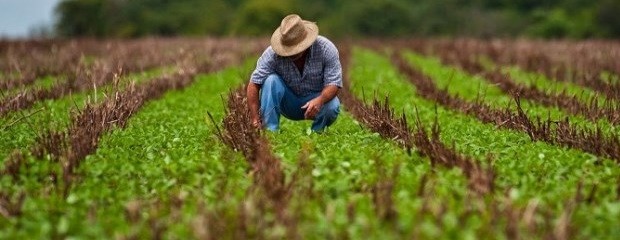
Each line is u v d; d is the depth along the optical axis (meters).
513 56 27.77
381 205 6.07
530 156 8.50
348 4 120.00
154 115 12.66
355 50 43.41
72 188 7.29
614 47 32.16
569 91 17.48
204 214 5.75
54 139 8.65
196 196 6.84
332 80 9.42
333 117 9.98
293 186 6.80
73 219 6.28
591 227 5.95
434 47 38.44
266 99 9.53
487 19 108.69
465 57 26.83
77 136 8.81
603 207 6.42
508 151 8.95
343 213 6.12
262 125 9.52
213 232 5.59
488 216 5.99
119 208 6.70
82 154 8.47
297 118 10.20
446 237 5.54
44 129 10.98
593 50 29.89
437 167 7.73
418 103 15.03
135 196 7.06
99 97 14.66
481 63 26.55
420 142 8.46
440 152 7.96
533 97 15.44
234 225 5.79
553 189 7.10
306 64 9.46
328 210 5.80
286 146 8.75
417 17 116.00
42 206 6.70
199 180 7.31
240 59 28.59
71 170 7.57
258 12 113.88
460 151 8.62
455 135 10.40
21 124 11.43
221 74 22.52
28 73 19.44
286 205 6.12
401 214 5.95
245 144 8.59
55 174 7.58
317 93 9.78
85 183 7.45
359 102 12.84
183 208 6.52
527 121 10.59
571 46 34.47
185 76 18.70
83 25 118.25
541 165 8.07
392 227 5.72
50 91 15.77
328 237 5.64
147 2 125.12
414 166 7.81
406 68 23.64
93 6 118.69
